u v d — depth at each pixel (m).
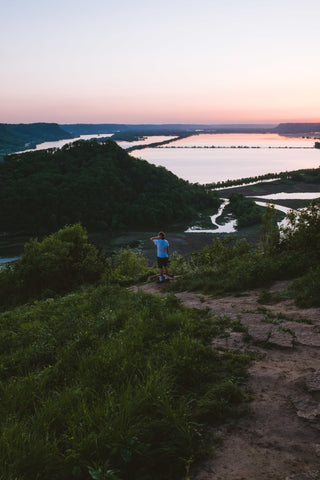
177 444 2.71
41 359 5.69
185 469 2.52
